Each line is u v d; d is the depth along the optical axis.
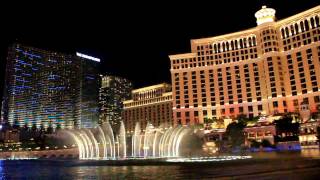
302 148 113.12
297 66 174.12
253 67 191.25
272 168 38.03
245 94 189.62
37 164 74.12
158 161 64.19
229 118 178.12
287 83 176.62
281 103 173.62
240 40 199.38
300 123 130.12
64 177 35.84
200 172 36.41
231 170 37.78
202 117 196.00
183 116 199.75
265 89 183.62
